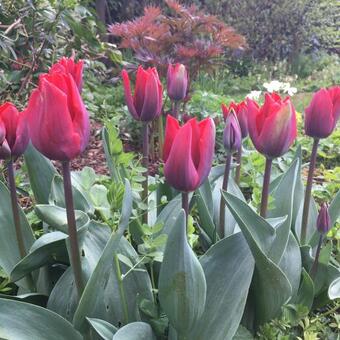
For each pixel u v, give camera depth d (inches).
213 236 17.9
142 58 41.1
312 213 20.2
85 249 14.4
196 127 12.2
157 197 19.1
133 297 14.5
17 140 13.1
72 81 10.6
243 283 13.8
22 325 12.1
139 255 15.6
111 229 14.6
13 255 15.5
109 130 16.5
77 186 17.3
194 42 42.8
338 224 21.1
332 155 34.9
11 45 35.2
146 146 16.8
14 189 14.2
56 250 14.9
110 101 48.2
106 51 42.2
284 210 17.7
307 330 15.5
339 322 16.3
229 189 19.7
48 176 17.1
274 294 14.9
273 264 13.9
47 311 12.5
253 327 16.7
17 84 36.8
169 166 12.2
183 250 11.6
